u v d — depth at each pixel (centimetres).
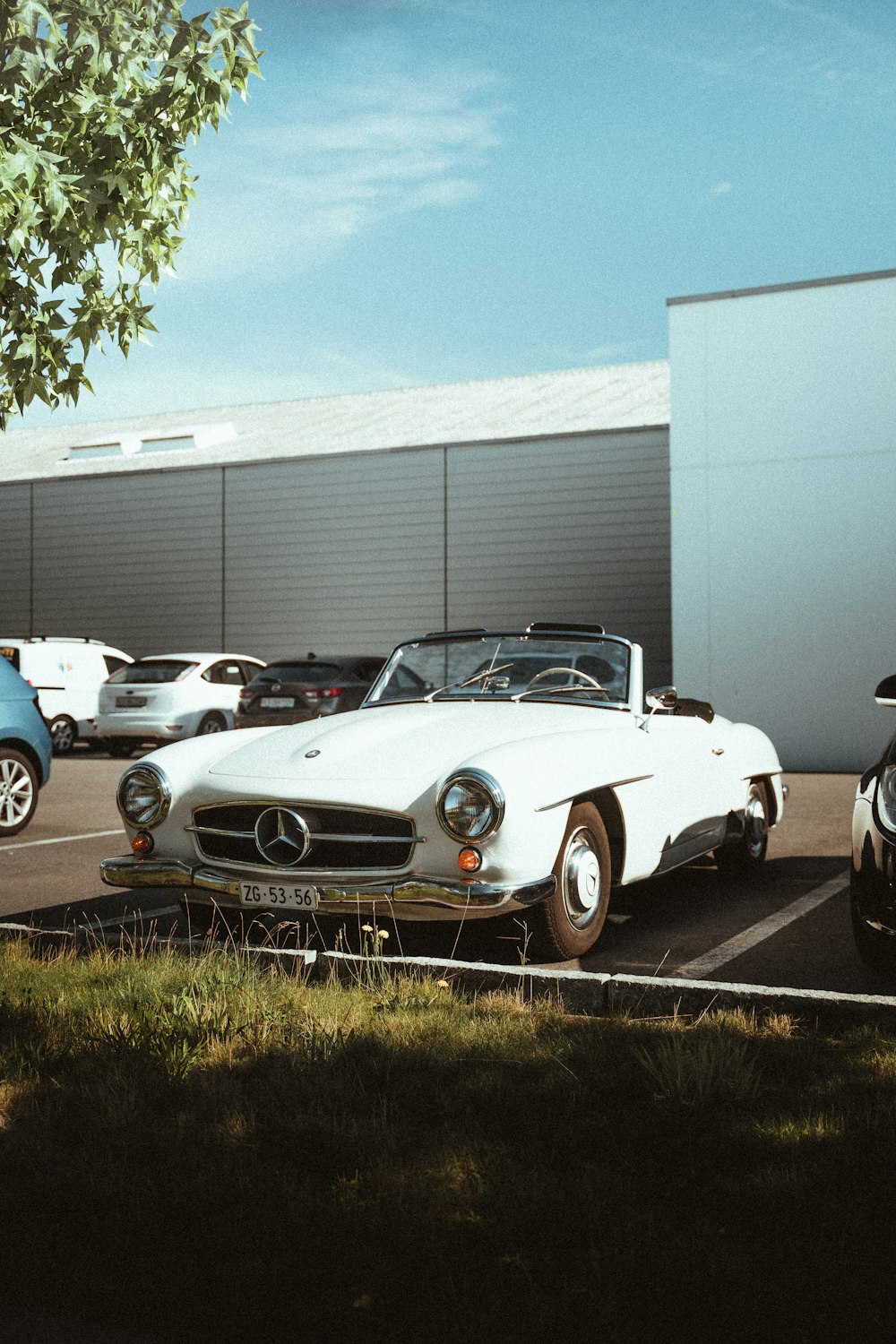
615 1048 352
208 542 2062
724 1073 318
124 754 1755
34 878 720
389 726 529
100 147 557
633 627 1769
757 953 511
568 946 488
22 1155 283
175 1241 241
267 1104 315
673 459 1480
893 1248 235
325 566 1973
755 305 1443
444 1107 310
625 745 530
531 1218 248
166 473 2095
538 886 458
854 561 1395
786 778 1329
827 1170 266
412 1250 234
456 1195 259
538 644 604
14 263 565
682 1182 264
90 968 454
